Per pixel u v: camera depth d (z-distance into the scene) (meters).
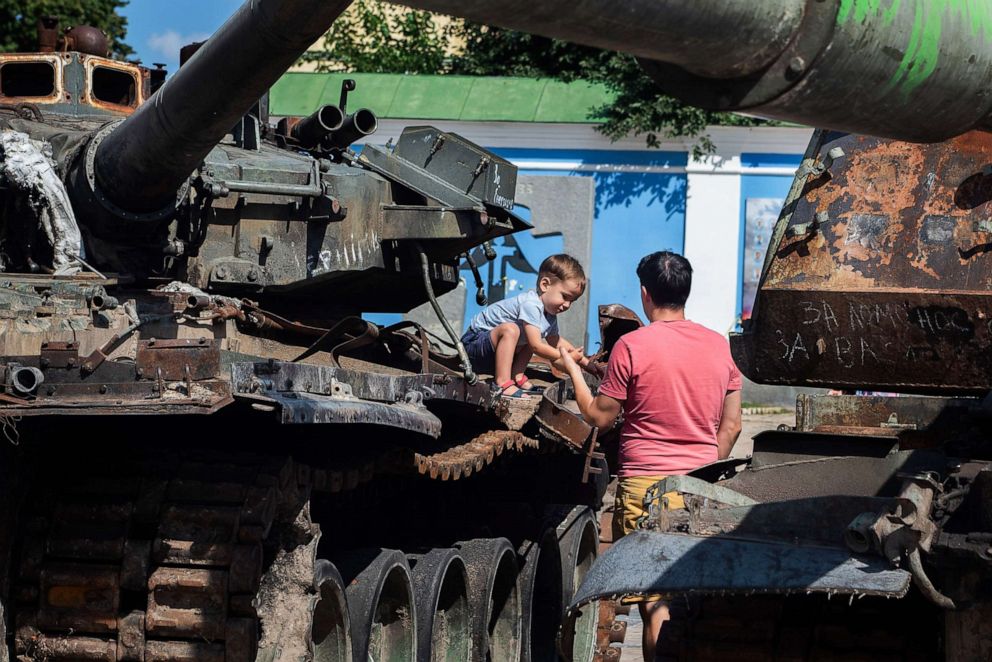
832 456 4.67
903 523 3.66
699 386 6.20
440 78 18.80
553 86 18.47
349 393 4.93
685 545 4.05
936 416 5.16
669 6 2.48
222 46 4.84
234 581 4.51
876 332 5.03
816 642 4.53
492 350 8.18
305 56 22.69
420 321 17.92
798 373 5.21
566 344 8.55
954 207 5.01
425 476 6.45
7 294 4.83
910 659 4.43
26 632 4.68
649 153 17.97
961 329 4.93
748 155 17.75
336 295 7.38
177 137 5.54
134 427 5.04
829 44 2.67
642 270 6.48
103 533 4.63
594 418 6.37
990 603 3.70
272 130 7.72
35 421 4.62
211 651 4.56
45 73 7.54
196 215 6.59
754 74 2.75
